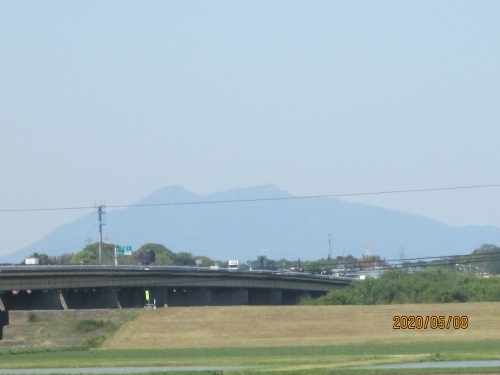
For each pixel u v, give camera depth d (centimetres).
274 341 13000
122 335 14000
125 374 8444
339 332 13412
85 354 11988
